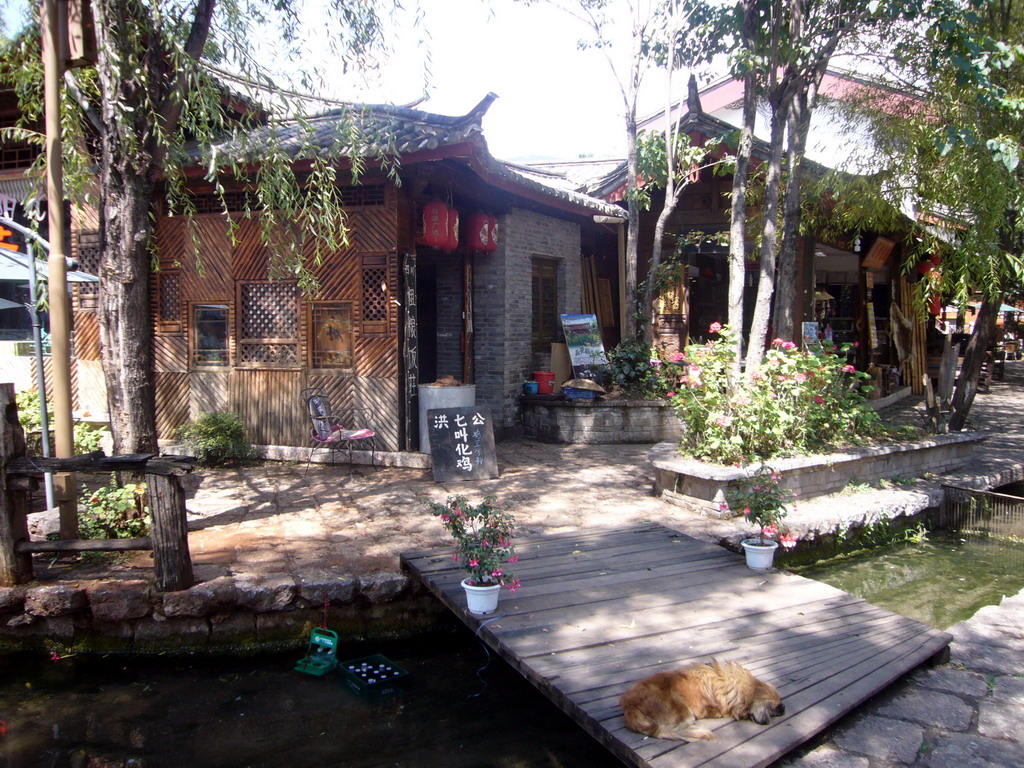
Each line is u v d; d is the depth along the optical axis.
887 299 17.17
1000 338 16.94
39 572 5.10
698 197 12.52
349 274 8.28
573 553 5.49
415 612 5.13
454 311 10.43
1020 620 4.76
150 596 4.73
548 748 3.90
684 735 3.15
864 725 3.49
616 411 10.20
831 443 7.63
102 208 5.95
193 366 8.98
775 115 7.66
